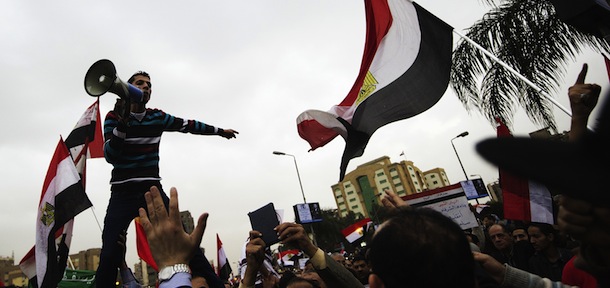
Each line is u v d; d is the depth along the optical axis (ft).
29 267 10.71
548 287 5.77
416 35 12.93
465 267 3.85
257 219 8.41
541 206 11.14
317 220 70.23
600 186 1.72
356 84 14.46
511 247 16.96
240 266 16.46
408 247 3.89
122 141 8.29
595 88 4.49
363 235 31.32
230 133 12.64
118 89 7.88
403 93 12.81
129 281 12.83
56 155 11.55
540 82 22.31
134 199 9.18
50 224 10.61
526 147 1.77
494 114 24.29
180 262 5.01
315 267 7.45
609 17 6.91
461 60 24.97
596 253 3.43
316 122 14.88
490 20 23.99
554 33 21.66
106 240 8.70
